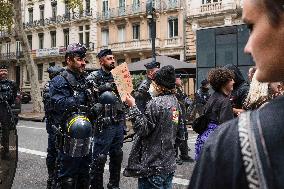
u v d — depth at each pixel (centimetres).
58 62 4462
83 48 422
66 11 4319
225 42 1375
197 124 391
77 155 379
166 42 3441
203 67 1438
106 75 510
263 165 69
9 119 379
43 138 1144
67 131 380
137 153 331
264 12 73
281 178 68
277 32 72
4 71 783
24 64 4766
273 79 75
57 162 429
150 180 326
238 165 71
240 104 442
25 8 4784
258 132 71
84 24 4119
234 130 74
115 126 489
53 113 421
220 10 3009
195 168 79
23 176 645
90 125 384
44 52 4512
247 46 78
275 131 70
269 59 73
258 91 241
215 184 74
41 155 845
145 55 3653
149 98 543
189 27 3253
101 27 3997
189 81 2692
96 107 412
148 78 565
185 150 769
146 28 3628
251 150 71
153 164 325
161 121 326
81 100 412
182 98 771
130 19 3734
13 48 4847
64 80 408
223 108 379
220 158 74
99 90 466
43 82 4616
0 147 377
